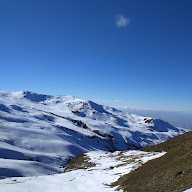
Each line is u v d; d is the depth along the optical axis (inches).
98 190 1109.7
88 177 1528.1
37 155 3560.5
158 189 700.0
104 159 2650.1
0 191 1230.9
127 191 916.0
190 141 1045.2
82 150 5191.9
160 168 960.3
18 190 1258.6
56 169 2837.1
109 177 1412.4
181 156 918.4
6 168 2154.3
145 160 1517.0
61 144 4931.1
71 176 1737.2
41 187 1396.4
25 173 2235.5
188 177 627.2
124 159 2130.9
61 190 1245.1
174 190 595.5
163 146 2080.5
